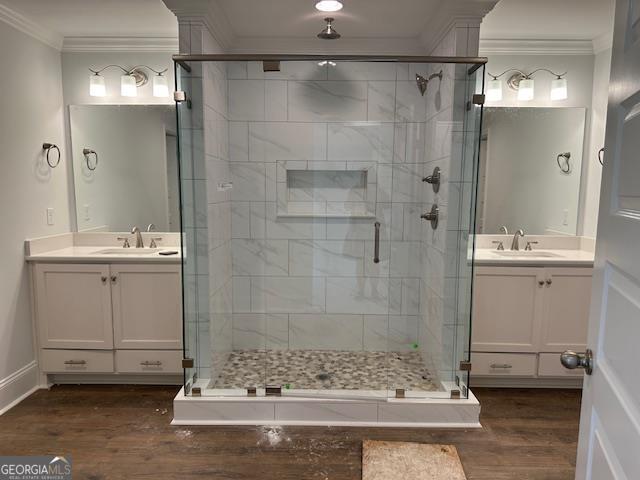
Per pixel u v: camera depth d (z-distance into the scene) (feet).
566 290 8.95
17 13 8.57
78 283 9.03
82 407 8.53
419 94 9.86
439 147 8.84
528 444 7.41
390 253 10.34
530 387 9.55
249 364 9.67
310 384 8.57
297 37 9.96
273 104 10.04
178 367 9.21
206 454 7.04
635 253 2.51
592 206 10.32
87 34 9.91
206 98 8.26
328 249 10.53
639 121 2.53
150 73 10.30
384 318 10.41
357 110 10.06
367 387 8.43
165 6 8.33
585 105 10.39
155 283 9.02
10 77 8.57
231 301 10.34
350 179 10.31
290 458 6.95
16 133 8.75
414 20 8.88
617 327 2.80
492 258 9.09
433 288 9.18
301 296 10.74
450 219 8.32
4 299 8.43
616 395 2.74
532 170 10.51
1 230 8.35
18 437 7.50
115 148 10.43
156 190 10.49
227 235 9.99
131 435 7.57
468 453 7.13
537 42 10.14
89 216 10.58
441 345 8.54
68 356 9.22
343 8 8.32
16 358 8.74
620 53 2.92
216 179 9.06
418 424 7.91
